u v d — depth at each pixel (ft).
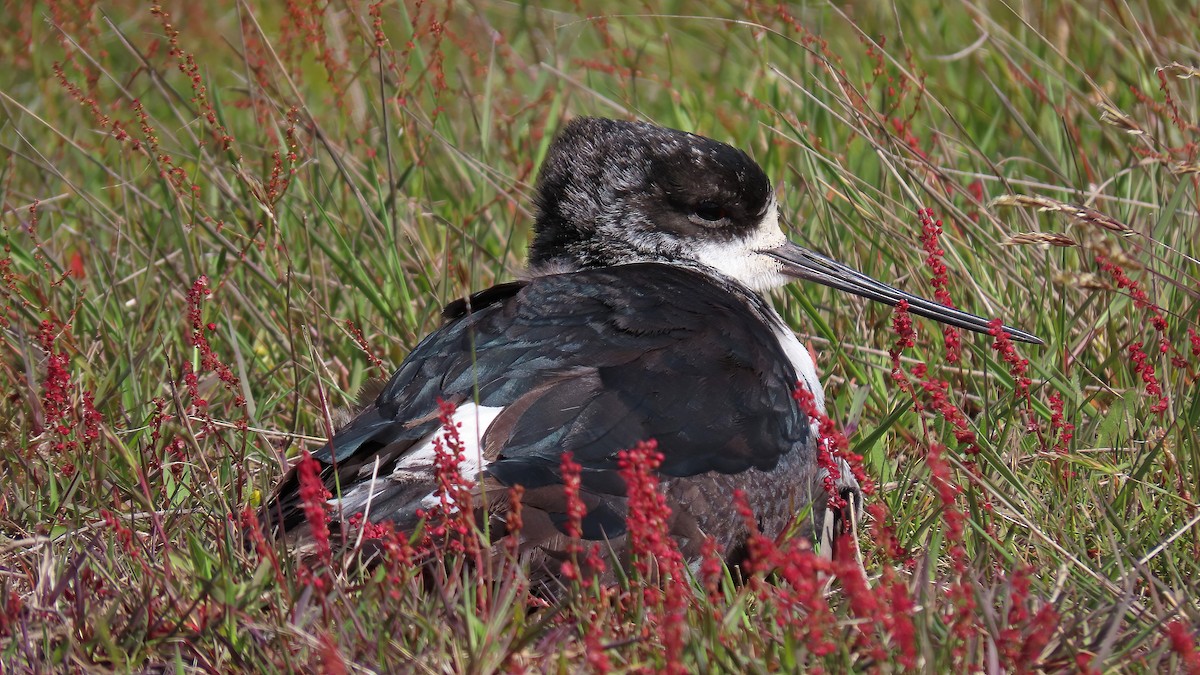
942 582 28.14
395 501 27.84
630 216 36.55
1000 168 45.50
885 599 25.38
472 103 47.73
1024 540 30.42
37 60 54.34
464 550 26.25
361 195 41.32
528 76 54.60
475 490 27.58
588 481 27.71
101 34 54.44
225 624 26.12
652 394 29.22
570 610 26.23
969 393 36.91
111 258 42.37
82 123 52.24
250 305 39.32
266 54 48.93
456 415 28.96
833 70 43.11
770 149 47.06
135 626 25.98
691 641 24.40
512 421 28.48
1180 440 31.45
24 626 25.67
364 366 38.91
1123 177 43.47
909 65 48.80
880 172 45.09
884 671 23.84
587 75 53.16
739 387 30.12
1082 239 38.86
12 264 40.98
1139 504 31.09
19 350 37.60
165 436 35.09
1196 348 33.35
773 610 26.23
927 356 37.65
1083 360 36.88
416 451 28.60
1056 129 47.62
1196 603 27.43
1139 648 25.54
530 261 37.83
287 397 37.63
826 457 30.22
